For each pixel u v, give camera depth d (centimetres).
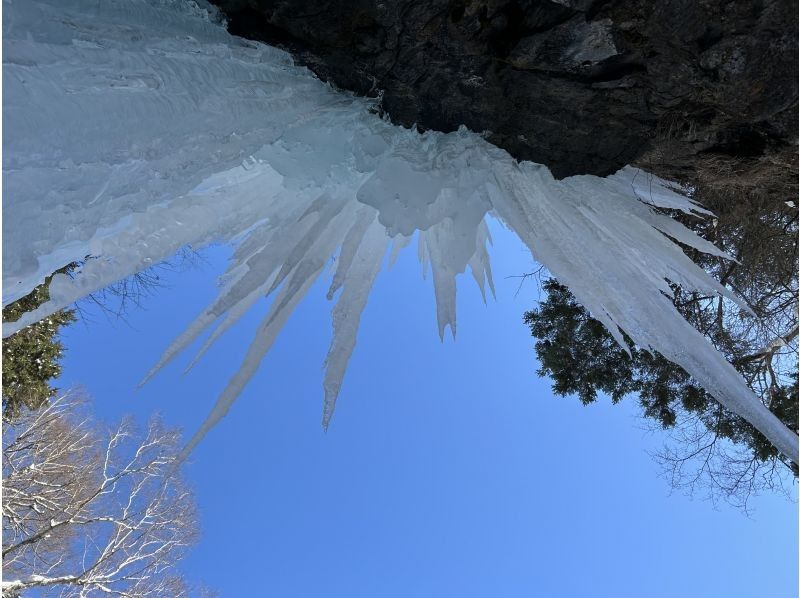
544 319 600
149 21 226
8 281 205
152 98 211
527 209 278
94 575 887
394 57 238
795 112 222
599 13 204
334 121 254
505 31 222
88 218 217
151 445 893
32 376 754
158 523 898
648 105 244
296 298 301
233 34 247
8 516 793
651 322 305
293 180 260
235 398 286
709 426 579
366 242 302
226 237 297
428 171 256
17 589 769
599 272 295
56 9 198
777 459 549
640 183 323
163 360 288
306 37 238
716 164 283
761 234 396
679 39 208
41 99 187
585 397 600
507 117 258
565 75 234
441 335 301
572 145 270
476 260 337
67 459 884
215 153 232
